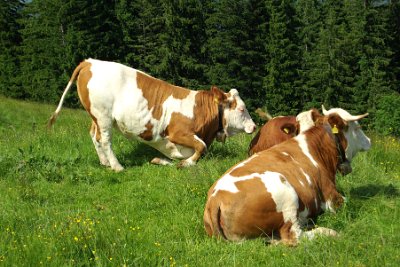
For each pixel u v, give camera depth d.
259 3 49.75
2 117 20.06
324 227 6.12
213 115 9.95
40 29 51.44
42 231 5.86
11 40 56.38
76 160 9.93
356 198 7.12
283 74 46.44
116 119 9.42
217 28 51.97
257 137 8.85
